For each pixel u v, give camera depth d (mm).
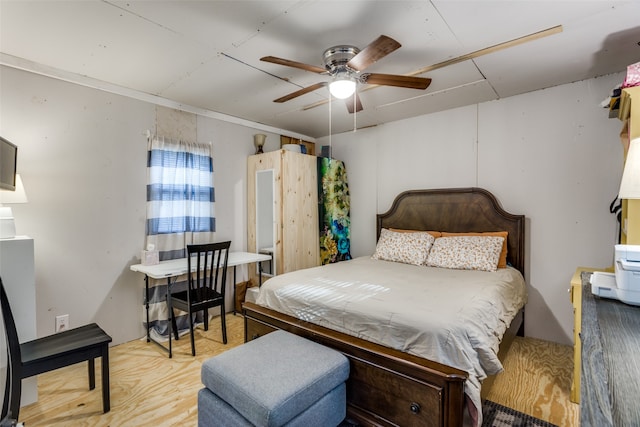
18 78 2314
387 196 3998
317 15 1798
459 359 1477
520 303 2562
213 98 3127
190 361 2539
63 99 2521
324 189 4109
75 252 2588
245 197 3898
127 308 2885
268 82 2746
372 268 2910
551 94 2852
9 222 1992
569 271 2787
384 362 1598
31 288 1979
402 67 2441
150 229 2994
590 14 1775
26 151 2352
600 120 2639
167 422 1818
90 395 2074
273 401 1333
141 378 2281
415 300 1878
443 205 3447
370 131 4148
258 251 3809
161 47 2158
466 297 1915
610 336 981
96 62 2367
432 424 1450
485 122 3229
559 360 2498
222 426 1508
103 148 2734
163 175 3080
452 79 2664
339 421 1652
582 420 619
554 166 2850
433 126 3582
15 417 1602
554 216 2854
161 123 3117
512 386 2131
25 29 1930
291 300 2178
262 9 1746
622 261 1335
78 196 2602
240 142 3834
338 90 2197
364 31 1955
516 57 2289
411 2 1678
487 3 1686
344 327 1864
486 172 3225
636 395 676
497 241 2863
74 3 1686
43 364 1717
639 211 1604
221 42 2096
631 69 1688
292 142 4449
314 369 1562
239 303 3693
